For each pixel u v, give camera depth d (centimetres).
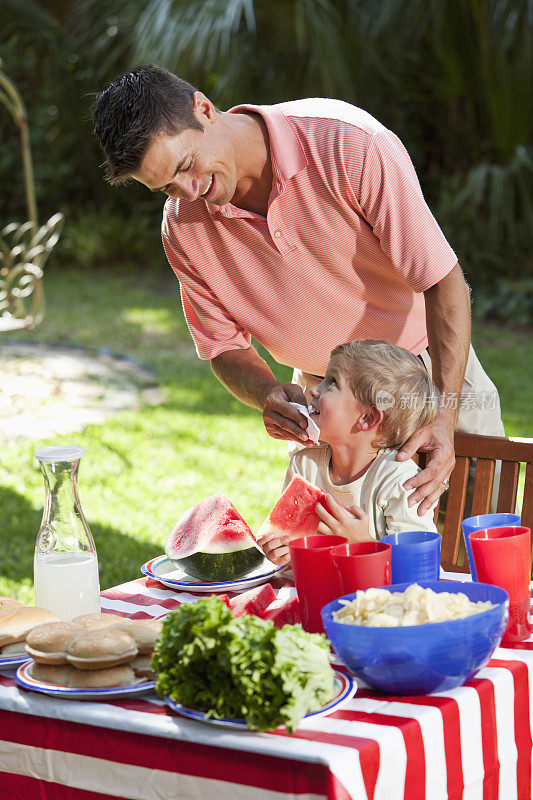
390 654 150
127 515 580
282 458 704
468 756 155
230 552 220
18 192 1673
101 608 206
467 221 1251
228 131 238
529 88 1126
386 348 220
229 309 277
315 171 244
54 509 193
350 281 260
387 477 222
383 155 240
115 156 220
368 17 1123
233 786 139
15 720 157
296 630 145
